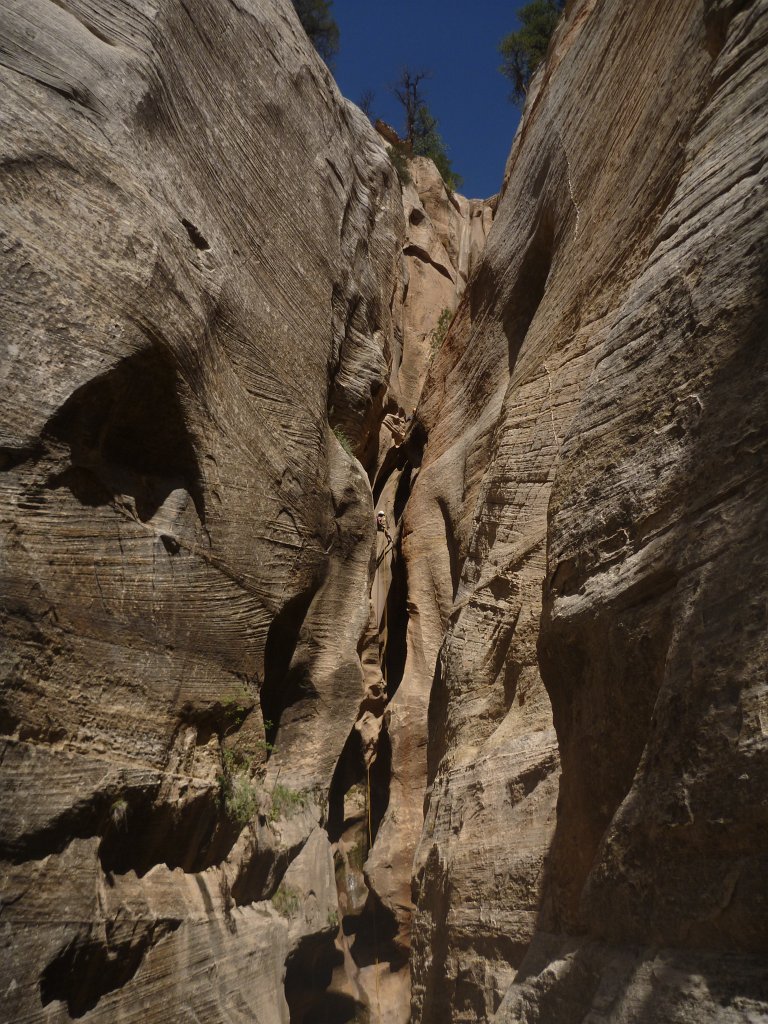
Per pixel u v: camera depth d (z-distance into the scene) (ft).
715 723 10.36
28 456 19.02
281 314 33.27
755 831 9.55
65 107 21.63
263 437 29.99
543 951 14.90
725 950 9.71
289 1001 31.89
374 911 39.78
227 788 25.27
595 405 16.34
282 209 34.99
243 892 27.20
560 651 15.35
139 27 25.52
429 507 43.93
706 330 13.56
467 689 27.78
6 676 17.46
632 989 10.53
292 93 37.91
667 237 16.55
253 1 35.22
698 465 12.50
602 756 13.87
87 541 20.66
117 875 20.48
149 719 21.84
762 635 10.08
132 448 23.71
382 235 51.67
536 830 21.22
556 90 38.22
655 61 27.04
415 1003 25.59
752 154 14.64
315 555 32.76
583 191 31.71
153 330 22.34
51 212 20.35
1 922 16.10
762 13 16.49
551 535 16.29
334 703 34.53
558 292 31.65
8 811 16.79
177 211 25.73
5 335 18.70
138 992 19.65
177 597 23.71
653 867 11.08
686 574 11.89
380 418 51.39
